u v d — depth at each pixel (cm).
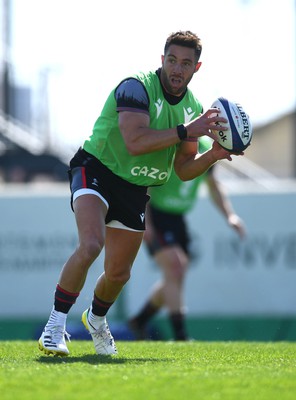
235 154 2197
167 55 2125
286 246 4769
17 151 6550
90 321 2284
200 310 4781
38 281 4891
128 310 4766
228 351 2486
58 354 2162
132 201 2186
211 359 2188
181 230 4003
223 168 6600
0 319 4884
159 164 2186
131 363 2033
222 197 3959
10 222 4925
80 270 2084
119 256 2206
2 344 2655
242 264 4775
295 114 7256
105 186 2158
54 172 6575
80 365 1938
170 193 3941
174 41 2119
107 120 2161
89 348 2539
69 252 4881
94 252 2053
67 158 6631
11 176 6581
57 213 4900
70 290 2130
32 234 4912
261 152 7581
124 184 2173
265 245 4781
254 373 1817
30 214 4916
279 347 2666
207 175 3922
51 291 4884
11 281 4906
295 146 7231
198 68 2180
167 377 1731
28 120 6575
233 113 2162
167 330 4700
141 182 2188
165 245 3925
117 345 2714
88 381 1681
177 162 2295
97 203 2120
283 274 4766
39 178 6600
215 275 4781
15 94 6538
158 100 2145
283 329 4731
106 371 1817
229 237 4781
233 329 4759
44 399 1515
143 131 2088
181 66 2114
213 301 4781
